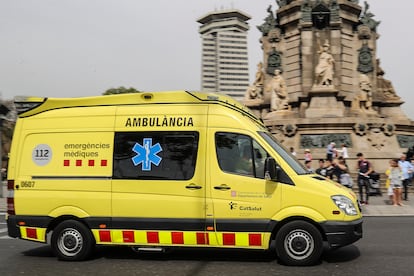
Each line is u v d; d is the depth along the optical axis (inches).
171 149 336.8
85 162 348.5
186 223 328.5
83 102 358.3
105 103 355.6
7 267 334.6
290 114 1160.2
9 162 362.6
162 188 333.4
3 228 555.5
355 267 316.8
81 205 345.1
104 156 346.0
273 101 1192.8
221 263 336.8
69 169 350.6
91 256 366.9
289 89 1237.7
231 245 324.2
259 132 334.6
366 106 1215.6
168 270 316.8
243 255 364.8
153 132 341.1
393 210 674.8
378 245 399.2
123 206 338.3
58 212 348.8
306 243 317.1
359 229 324.5
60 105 362.0
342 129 1047.6
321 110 1100.5
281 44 1273.4
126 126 346.0
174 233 330.6
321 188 317.4
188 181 330.3
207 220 326.3
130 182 338.6
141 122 344.5
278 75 1202.0
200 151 332.2
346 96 1211.9
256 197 321.7
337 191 320.8
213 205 325.7
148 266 330.6
